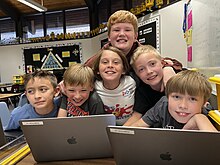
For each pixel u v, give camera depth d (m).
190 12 2.06
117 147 0.72
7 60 7.60
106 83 1.27
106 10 5.71
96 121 0.81
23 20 7.68
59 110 1.24
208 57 1.55
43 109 1.30
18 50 7.43
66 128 0.82
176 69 1.38
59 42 7.00
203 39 1.66
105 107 1.29
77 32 6.89
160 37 2.97
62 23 7.32
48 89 1.29
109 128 0.71
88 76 1.19
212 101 1.14
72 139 0.84
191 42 2.05
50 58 7.12
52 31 7.46
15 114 1.46
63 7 7.12
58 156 0.88
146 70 1.26
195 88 0.91
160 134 0.64
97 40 6.14
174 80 0.97
